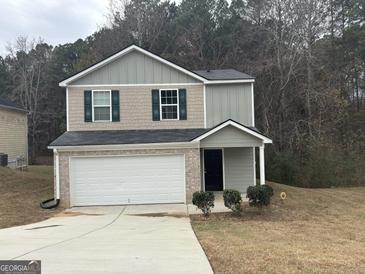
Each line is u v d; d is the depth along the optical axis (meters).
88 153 19.59
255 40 38.19
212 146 19.69
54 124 58.34
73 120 21.75
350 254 9.45
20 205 18.97
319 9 37.16
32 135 55.66
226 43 41.81
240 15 43.25
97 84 21.91
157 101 22.03
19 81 59.31
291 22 34.97
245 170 22.67
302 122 34.91
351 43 40.91
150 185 19.75
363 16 43.53
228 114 22.31
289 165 31.91
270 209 17.95
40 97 57.97
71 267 7.89
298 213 17.59
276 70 35.44
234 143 19.62
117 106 21.89
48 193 22.00
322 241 11.32
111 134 21.17
